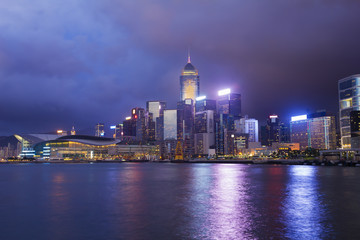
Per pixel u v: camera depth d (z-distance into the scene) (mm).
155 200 58281
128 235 32750
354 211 45625
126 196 64625
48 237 32250
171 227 36031
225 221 39094
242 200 57750
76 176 138125
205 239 31016
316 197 61469
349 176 127938
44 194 68688
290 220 39438
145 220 39969
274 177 123625
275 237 31578
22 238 32031
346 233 33000
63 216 42875
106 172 176875
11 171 196875
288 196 63281
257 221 38969
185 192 71625
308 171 175625
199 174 150000
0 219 41094
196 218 41000
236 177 125125
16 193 70750
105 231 34406
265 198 60438
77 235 32906
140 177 128750
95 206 51438
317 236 31844
